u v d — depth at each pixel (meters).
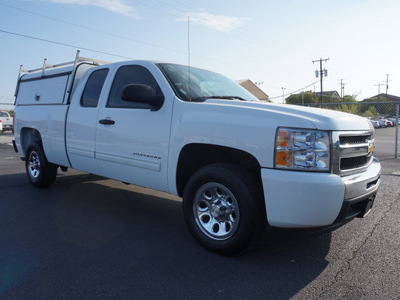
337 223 2.79
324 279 2.68
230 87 4.27
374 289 2.53
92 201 4.97
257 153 2.80
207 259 3.03
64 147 4.82
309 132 2.68
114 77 4.22
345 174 2.84
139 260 2.99
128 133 3.81
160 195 5.43
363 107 16.45
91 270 2.79
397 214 4.44
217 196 3.13
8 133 23.50
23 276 2.67
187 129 3.25
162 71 3.71
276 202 2.71
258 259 3.04
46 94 5.39
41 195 5.25
